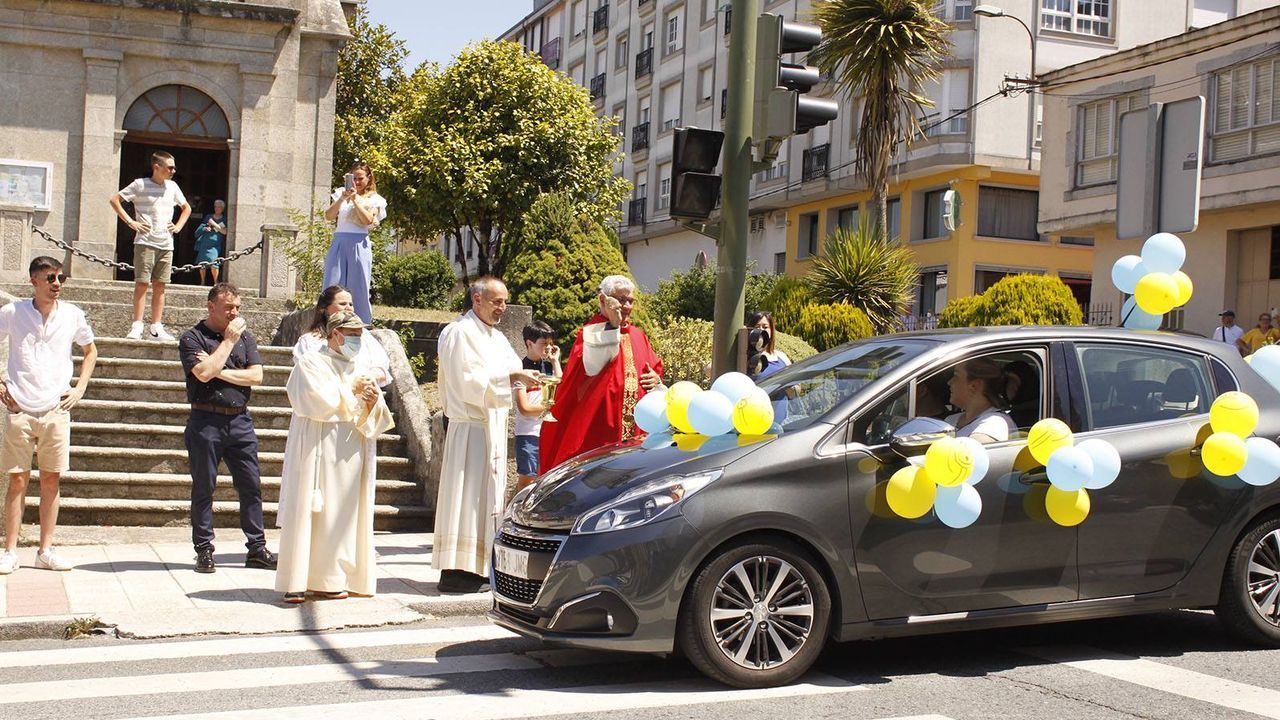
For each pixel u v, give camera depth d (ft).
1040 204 87.15
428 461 34.76
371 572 24.58
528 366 31.37
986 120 99.71
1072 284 105.40
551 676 19.21
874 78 68.69
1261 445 20.51
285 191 62.69
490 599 24.43
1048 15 101.60
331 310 24.17
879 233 63.21
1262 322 62.85
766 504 18.33
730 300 27.55
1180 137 26.58
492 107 86.99
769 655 18.60
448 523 24.82
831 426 19.20
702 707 17.31
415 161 87.20
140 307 42.34
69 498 31.76
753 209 129.49
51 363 26.30
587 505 18.65
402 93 115.03
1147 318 23.62
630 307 25.49
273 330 48.91
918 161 101.30
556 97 88.28
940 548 19.30
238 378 27.02
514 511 20.34
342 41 64.44
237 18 61.36
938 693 18.29
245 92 61.98
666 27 149.07
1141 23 104.58
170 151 64.39
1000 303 67.41
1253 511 21.02
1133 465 20.44
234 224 61.77
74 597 23.56
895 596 19.07
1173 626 23.65
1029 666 20.16
